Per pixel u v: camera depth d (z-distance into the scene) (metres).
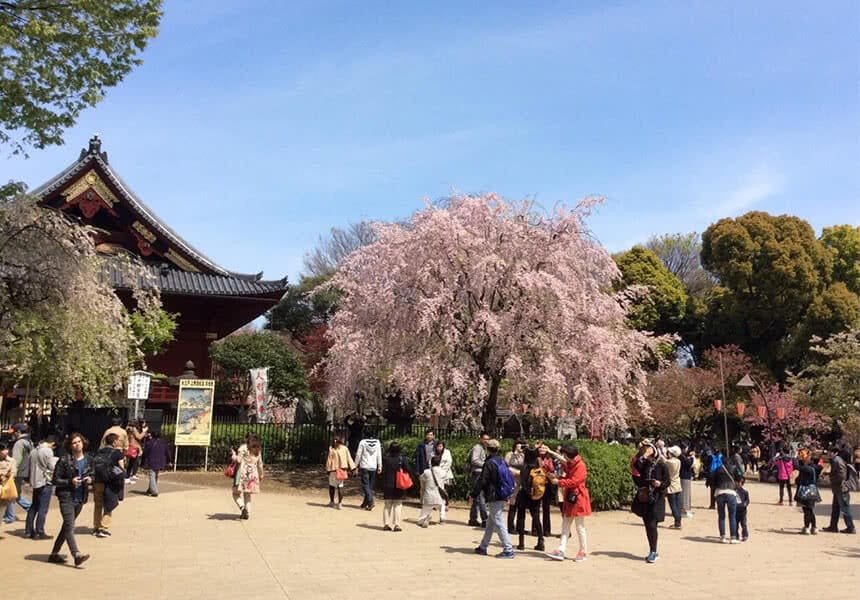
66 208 30.02
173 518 14.20
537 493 11.66
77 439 10.02
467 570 9.96
